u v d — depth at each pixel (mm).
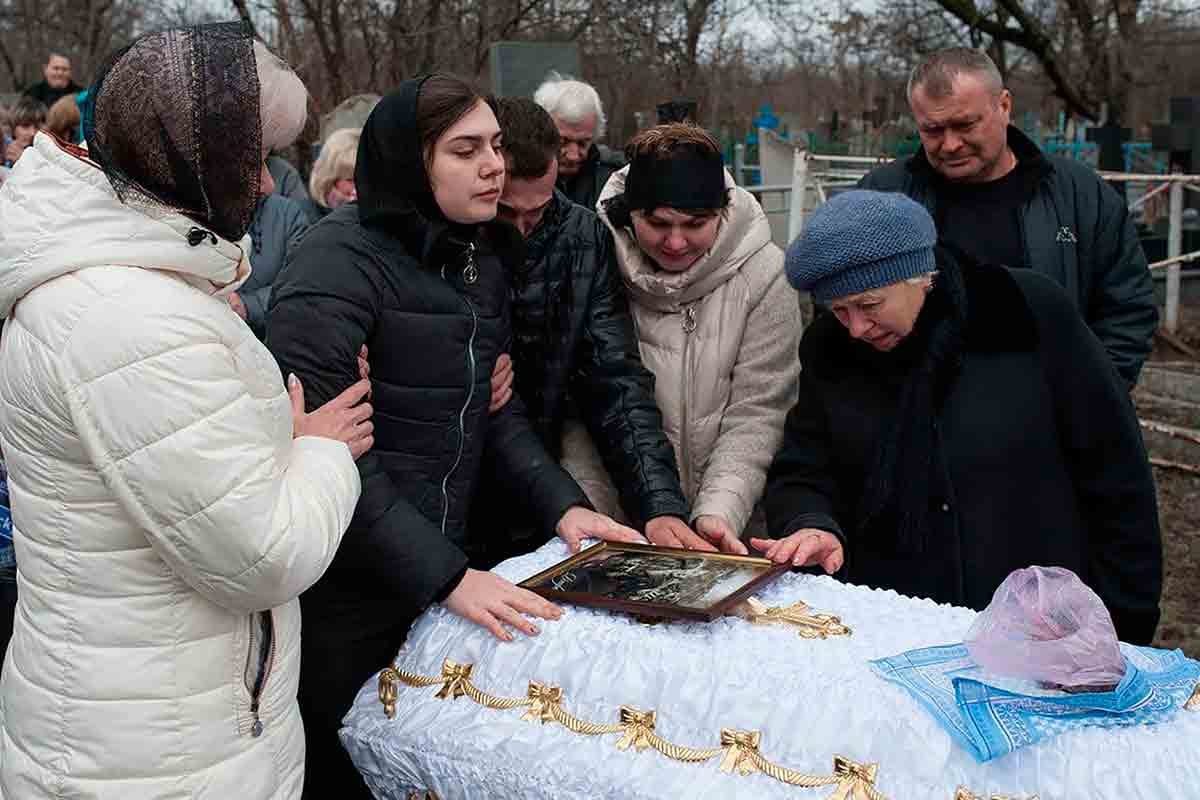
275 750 1780
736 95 19172
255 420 1617
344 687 2266
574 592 2031
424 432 2279
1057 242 3236
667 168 2541
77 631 1645
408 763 1955
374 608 2250
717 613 1894
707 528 2486
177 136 1553
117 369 1531
